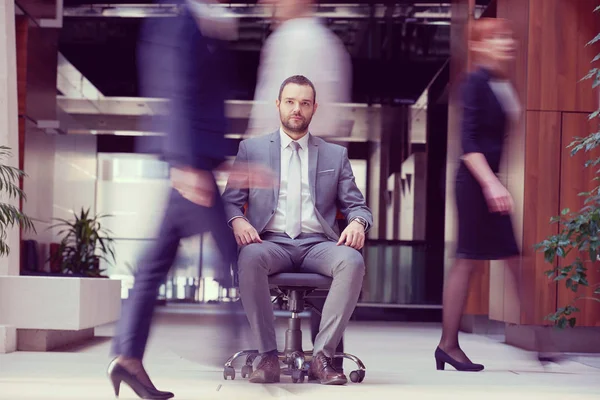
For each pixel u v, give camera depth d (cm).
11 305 496
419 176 1349
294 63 991
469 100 397
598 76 424
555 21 589
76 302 497
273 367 310
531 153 583
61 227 1202
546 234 577
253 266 302
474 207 400
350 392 296
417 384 333
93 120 1457
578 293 563
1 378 333
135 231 1444
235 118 1317
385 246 1101
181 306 1059
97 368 385
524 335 601
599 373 411
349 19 1075
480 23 402
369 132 1359
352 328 857
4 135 557
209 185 247
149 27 248
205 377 340
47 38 888
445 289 413
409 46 1225
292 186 326
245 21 1099
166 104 246
